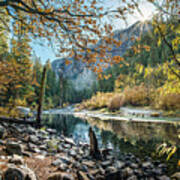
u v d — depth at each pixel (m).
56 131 11.03
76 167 4.42
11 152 4.10
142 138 7.91
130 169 4.58
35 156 4.56
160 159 5.20
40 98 10.19
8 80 5.14
